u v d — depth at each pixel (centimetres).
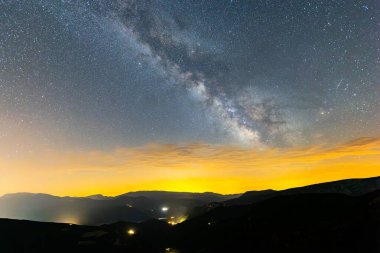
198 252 4050
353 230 3369
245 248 3769
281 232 3831
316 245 3338
